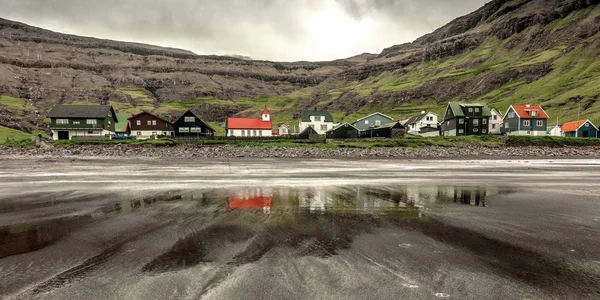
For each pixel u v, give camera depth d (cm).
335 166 3045
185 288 510
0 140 6844
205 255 662
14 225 906
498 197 1368
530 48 17075
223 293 492
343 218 992
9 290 508
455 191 1525
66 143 5381
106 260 636
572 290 514
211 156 4591
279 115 16250
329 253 679
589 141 6322
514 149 5844
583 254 685
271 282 532
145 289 507
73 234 816
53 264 617
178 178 2023
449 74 17250
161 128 8631
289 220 963
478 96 14100
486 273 579
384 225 912
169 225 901
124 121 9488
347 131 7812
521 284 534
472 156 4912
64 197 1342
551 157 4803
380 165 3186
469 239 785
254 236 800
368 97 17388
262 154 4812
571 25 16512
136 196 1366
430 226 904
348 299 474
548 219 990
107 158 4062
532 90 11731
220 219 971
